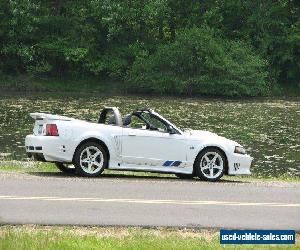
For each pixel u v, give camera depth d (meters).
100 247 13.68
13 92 101.50
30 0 112.31
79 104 80.50
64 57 110.00
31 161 35.03
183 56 104.31
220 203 20.31
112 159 25.88
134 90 106.94
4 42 109.38
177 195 21.53
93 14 113.00
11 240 13.75
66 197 19.95
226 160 27.05
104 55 112.06
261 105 88.00
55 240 14.06
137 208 18.80
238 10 117.75
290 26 118.12
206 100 95.94
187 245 14.21
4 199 19.20
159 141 26.41
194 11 116.19
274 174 34.72
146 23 113.88
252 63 105.06
